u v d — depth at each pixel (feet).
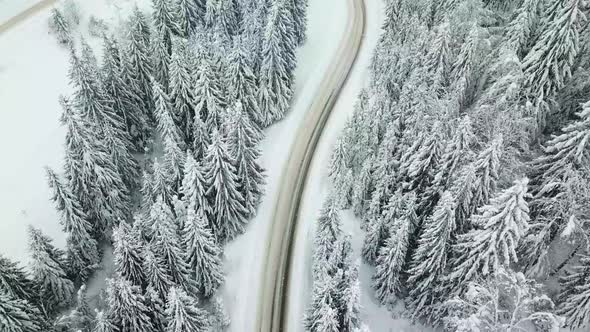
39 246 107.65
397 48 159.33
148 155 161.07
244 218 138.21
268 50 155.74
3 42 198.08
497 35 139.54
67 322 106.83
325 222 118.93
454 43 140.56
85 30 203.31
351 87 182.91
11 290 99.81
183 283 111.24
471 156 101.86
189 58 155.33
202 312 111.04
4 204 150.51
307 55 197.57
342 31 207.00
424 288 105.70
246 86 154.20
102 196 125.70
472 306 93.61
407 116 132.05
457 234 101.60
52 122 172.65
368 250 122.42
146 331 100.07
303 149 163.53
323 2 222.69
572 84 114.32
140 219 112.68
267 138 167.22
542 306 103.60
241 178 133.28
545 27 118.52
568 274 104.88
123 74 150.71
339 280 100.42
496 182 97.45
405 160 119.14
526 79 116.67
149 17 204.03
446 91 134.00
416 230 112.37
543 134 122.21
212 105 141.28
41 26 204.03
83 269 124.16
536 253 102.47
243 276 132.16
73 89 182.39
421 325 115.75
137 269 102.94
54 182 114.62
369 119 137.49
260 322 123.03
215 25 180.04
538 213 100.94
